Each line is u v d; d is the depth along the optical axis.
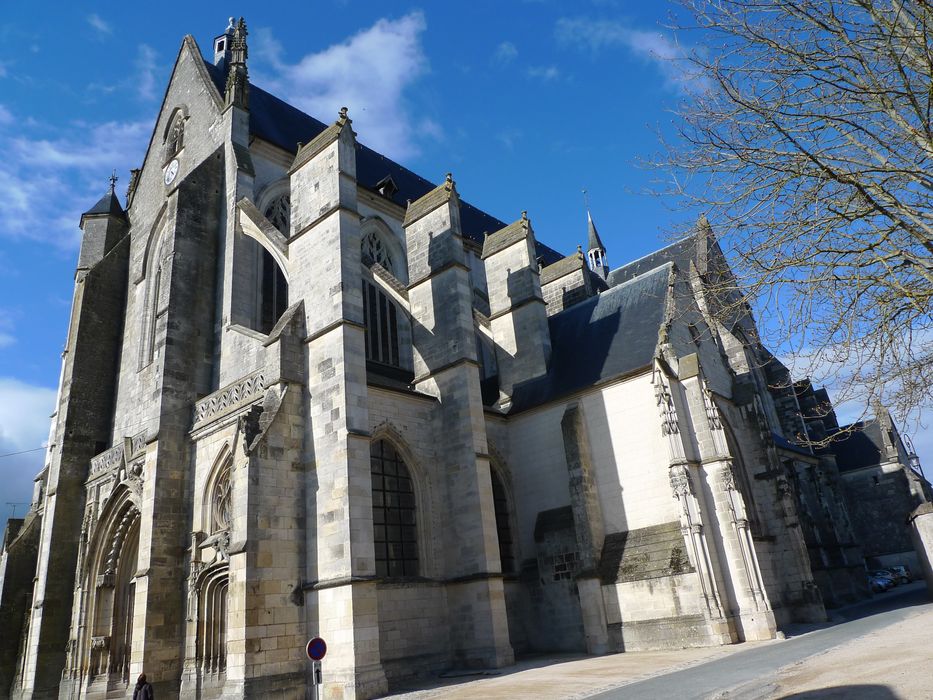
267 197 36.47
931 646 15.66
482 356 39.91
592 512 27.89
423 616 24.75
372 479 25.73
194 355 30.14
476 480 26.61
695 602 24.00
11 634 34.38
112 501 30.98
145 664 23.86
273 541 21.78
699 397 26.78
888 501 57.56
